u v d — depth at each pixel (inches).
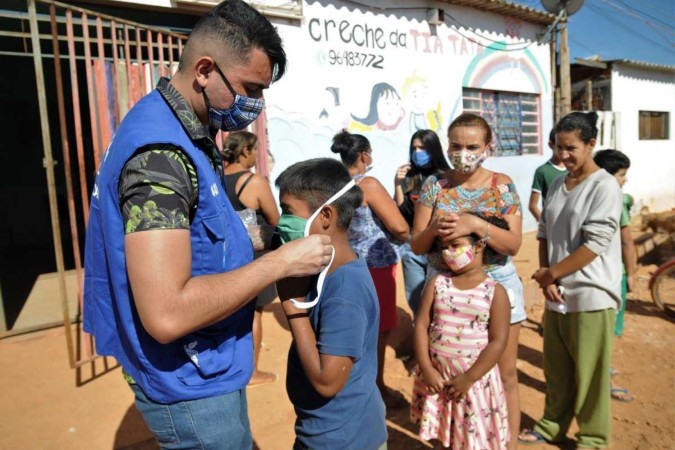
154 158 50.8
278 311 207.6
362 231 131.9
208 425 58.4
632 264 170.7
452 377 91.3
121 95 161.3
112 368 159.3
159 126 53.0
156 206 49.4
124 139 52.7
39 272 292.8
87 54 150.2
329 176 68.2
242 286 53.0
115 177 51.6
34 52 137.0
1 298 179.2
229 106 59.3
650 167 529.0
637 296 240.7
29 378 152.4
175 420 58.0
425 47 312.2
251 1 227.6
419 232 110.0
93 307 61.4
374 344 73.0
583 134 104.9
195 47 57.0
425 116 315.3
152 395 57.0
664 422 130.5
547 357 119.3
